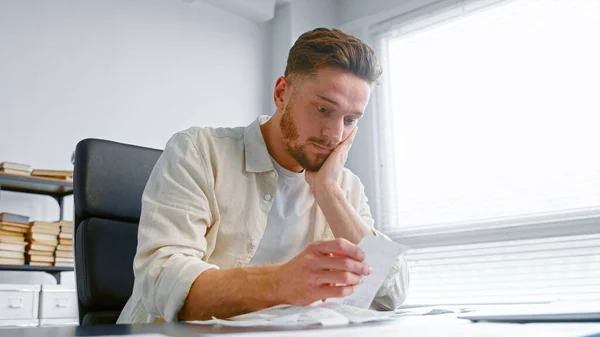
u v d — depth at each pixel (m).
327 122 1.10
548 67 3.14
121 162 1.40
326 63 1.06
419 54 3.71
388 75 3.85
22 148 2.95
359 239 1.14
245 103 3.90
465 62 3.48
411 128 3.67
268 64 4.08
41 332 0.56
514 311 0.79
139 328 0.61
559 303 1.10
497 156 3.26
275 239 1.27
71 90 3.16
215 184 1.18
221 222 1.18
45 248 2.74
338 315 0.70
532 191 3.10
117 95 3.33
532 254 3.05
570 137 3.01
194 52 3.70
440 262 3.40
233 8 3.88
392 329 0.54
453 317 0.77
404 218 3.62
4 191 2.91
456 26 3.55
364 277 0.83
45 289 2.58
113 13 3.39
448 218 3.41
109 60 3.33
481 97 3.38
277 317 0.73
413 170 3.62
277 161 1.25
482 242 3.22
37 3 3.12
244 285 0.80
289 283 0.76
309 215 1.33
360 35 3.99
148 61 3.48
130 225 1.39
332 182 1.22
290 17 3.97
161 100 3.50
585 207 2.89
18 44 3.02
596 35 3.00
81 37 3.25
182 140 1.18
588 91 2.98
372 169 3.77
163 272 0.89
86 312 1.30
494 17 3.39
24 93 3.00
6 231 2.66
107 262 1.32
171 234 0.98
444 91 3.55
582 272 2.87
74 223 1.37
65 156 3.08
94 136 3.21
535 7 3.24
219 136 1.24
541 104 3.13
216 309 0.81
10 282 2.87
